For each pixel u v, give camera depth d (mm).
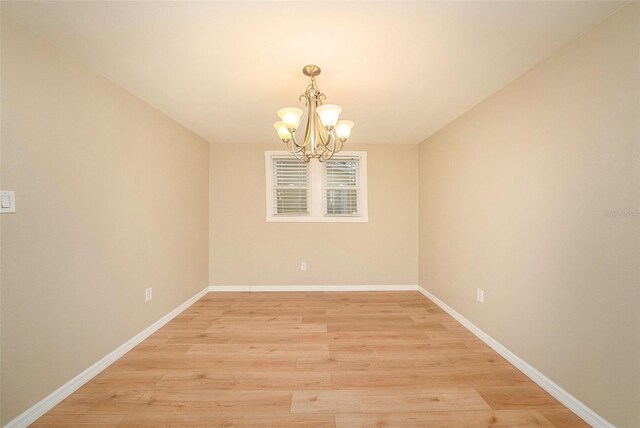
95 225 1911
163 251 2744
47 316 1575
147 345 2320
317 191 3943
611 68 1363
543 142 1771
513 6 1312
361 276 3963
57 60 1641
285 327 2693
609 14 1357
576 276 1548
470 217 2621
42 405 1526
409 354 2178
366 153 3938
